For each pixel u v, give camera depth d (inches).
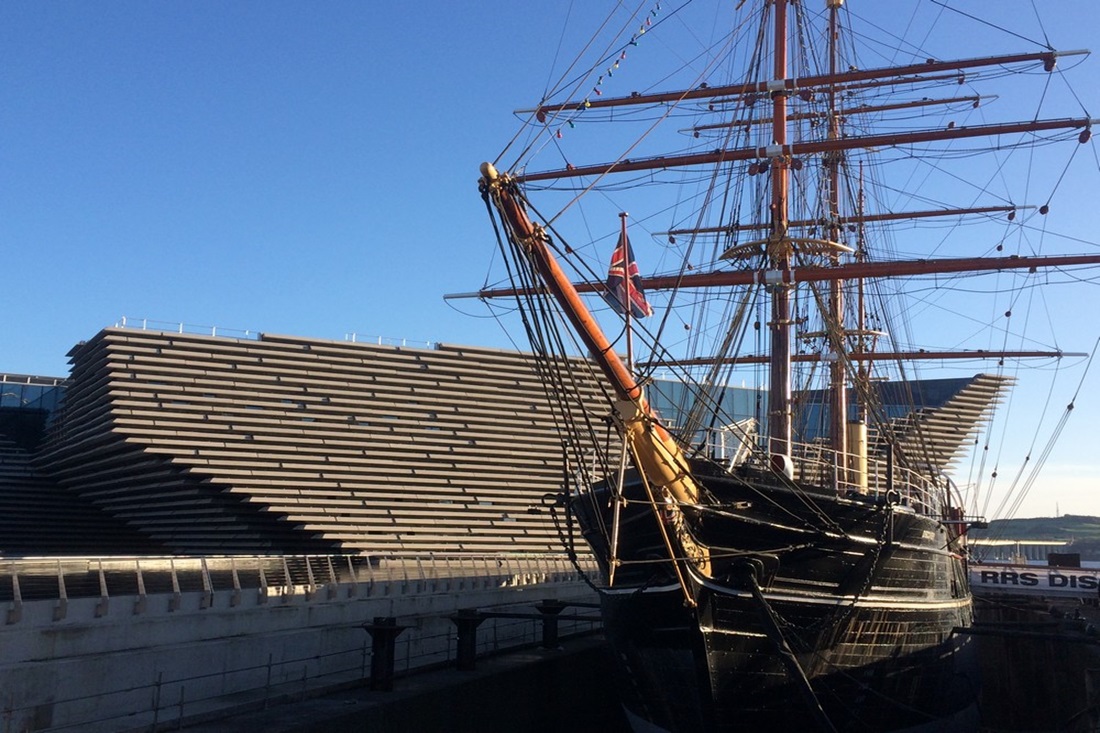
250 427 1648.6
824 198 1582.2
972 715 1163.3
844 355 1008.9
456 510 1744.6
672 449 698.8
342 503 1654.8
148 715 767.7
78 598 768.9
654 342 697.6
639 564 746.8
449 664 1102.4
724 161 1284.4
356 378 1750.7
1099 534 5128.0
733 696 753.0
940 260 1186.6
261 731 724.7
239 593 928.9
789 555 751.7
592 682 1250.6
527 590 1371.8
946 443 2397.9
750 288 1155.9
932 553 925.2
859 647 823.1
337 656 1010.7
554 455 1863.9
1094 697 1089.4
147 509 1845.5
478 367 1857.8
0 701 676.1
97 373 1722.4
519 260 621.3
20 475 2123.5
